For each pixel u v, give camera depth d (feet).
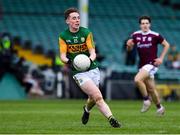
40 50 235.81
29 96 222.48
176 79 232.53
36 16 270.05
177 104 187.11
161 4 299.38
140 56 117.50
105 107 77.41
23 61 222.48
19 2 275.18
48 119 102.78
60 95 220.64
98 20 280.31
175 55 240.53
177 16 294.25
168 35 279.49
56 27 263.90
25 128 79.56
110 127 80.38
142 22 116.57
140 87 116.67
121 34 271.28
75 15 81.35
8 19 264.11
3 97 221.87
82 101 199.00
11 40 219.61
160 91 228.02
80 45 82.84
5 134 69.77
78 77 79.87
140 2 296.92
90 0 289.94
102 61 245.45
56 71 222.48
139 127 80.43
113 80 222.07
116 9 289.12
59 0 283.59
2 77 220.02
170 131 73.31
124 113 125.18
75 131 73.92
